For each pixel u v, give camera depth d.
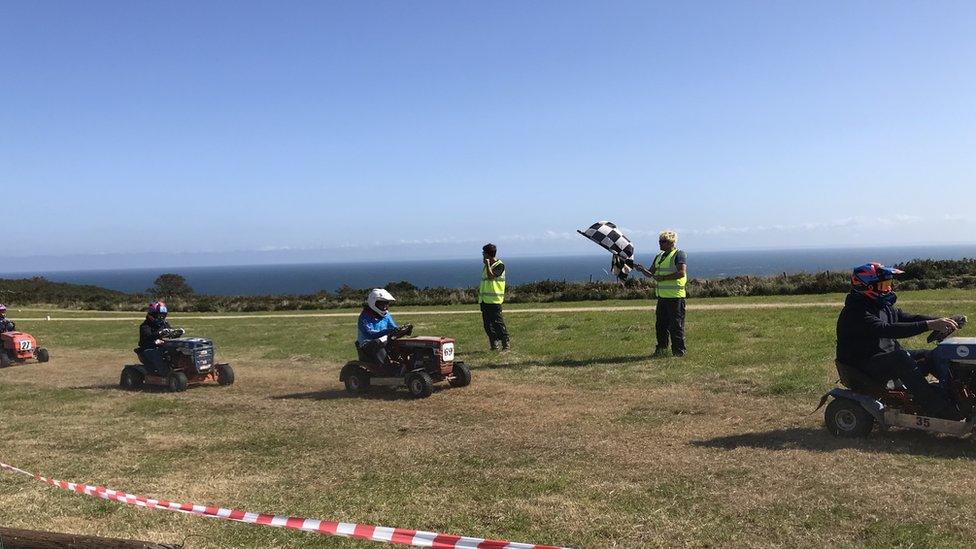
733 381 9.45
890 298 6.58
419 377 9.95
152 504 4.93
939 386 6.16
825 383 8.84
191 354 11.98
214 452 7.40
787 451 6.16
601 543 4.50
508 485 5.71
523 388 10.16
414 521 5.05
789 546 4.27
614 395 9.23
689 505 5.00
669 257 11.91
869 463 5.64
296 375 13.11
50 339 23.62
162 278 70.94
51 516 5.50
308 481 6.20
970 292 24.17
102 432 8.64
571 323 19.05
